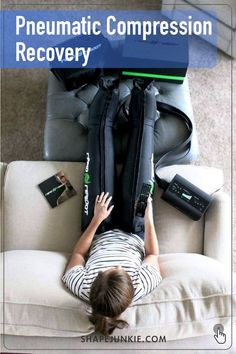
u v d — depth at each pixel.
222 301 1.23
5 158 2.04
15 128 2.08
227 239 1.52
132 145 1.60
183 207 1.57
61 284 1.34
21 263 1.37
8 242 1.58
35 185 1.63
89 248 1.53
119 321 1.20
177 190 1.57
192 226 1.58
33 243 1.59
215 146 2.05
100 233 1.57
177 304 1.23
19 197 1.60
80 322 1.23
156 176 1.62
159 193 1.63
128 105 1.75
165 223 1.59
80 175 1.66
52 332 1.25
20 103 2.12
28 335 1.28
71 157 1.73
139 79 1.75
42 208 1.61
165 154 1.70
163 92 1.82
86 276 1.34
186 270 1.34
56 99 1.79
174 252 1.57
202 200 1.56
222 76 2.17
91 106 1.66
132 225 1.56
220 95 2.13
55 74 1.80
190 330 1.23
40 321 1.24
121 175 1.60
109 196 1.57
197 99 2.12
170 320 1.22
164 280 1.33
